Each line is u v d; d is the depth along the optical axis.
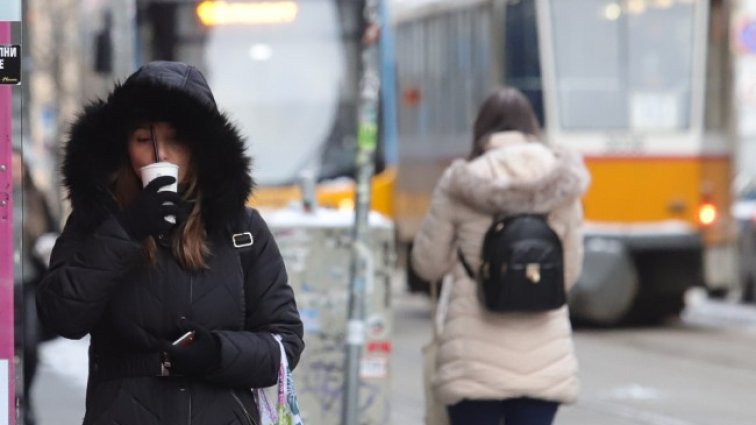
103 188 10.55
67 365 37.06
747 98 63.81
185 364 10.45
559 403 16.91
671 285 46.38
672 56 45.69
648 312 49.69
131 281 10.57
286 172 42.81
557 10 45.25
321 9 43.34
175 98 10.60
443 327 17.00
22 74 11.32
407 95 55.38
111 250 10.30
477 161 16.91
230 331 10.73
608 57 45.28
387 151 43.16
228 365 10.52
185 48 42.84
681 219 45.16
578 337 44.91
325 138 43.06
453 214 16.94
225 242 10.86
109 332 10.63
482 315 16.70
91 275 10.30
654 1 45.59
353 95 43.28
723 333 46.53
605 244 44.16
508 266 16.30
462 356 16.67
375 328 20.08
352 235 19.98
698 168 45.38
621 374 36.22
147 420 10.51
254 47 43.12
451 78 49.94
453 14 49.88
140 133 10.76
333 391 20.00
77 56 85.56
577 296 43.91
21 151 11.43
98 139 10.58
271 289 11.08
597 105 45.16
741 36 62.53
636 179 44.97
